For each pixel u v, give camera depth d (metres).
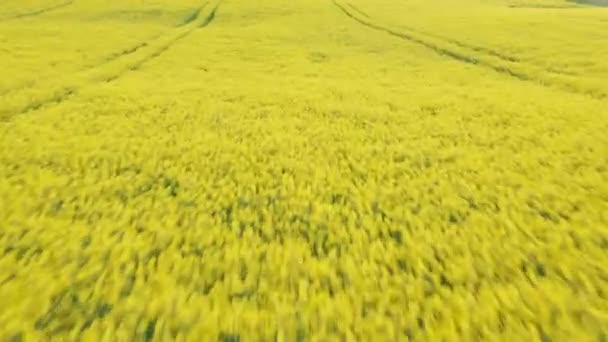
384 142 12.77
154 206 8.87
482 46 29.44
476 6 57.72
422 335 5.36
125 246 7.33
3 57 24.41
